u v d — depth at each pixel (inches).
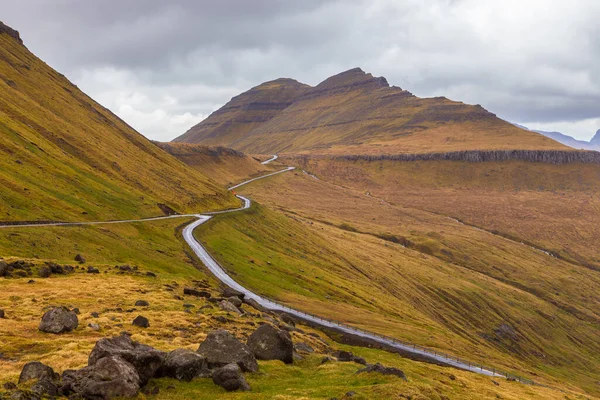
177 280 3836.1
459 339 6284.5
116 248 4744.1
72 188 6166.3
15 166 5733.3
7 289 2746.1
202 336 2177.7
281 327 2935.5
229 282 5059.1
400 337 4542.3
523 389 3090.6
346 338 4033.0
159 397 1318.9
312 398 1390.3
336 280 7194.9
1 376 1355.8
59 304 2539.4
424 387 1599.4
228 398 1366.9
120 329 2154.3
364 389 1470.2
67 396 1226.0
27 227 4330.7
